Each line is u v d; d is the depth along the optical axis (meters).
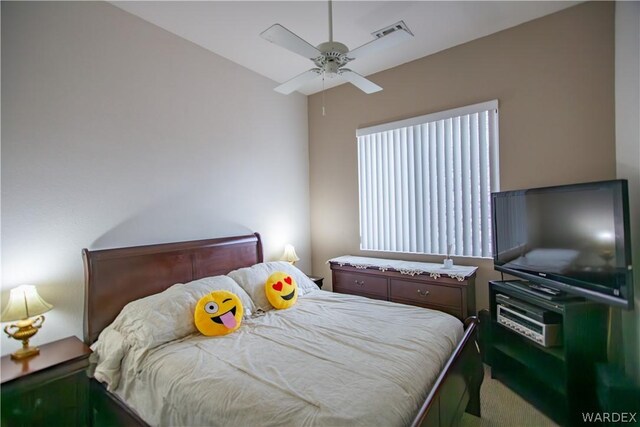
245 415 1.20
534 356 2.21
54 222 1.96
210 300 2.02
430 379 1.44
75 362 1.70
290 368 1.46
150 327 1.80
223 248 2.88
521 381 2.29
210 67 2.88
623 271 1.67
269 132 3.48
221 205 2.96
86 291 2.02
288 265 2.96
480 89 2.77
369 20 2.45
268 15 2.36
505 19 2.49
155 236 2.46
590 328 1.90
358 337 1.78
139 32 2.38
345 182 3.72
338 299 2.59
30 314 1.67
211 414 1.28
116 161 2.24
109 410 1.73
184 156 2.67
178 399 1.41
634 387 1.76
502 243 2.50
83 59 2.08
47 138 1.93
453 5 2.29
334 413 1.11
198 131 2.77
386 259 3.36
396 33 1.76
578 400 1.86
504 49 2.64
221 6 2.25
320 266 3.95
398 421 1.13
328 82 3.64
